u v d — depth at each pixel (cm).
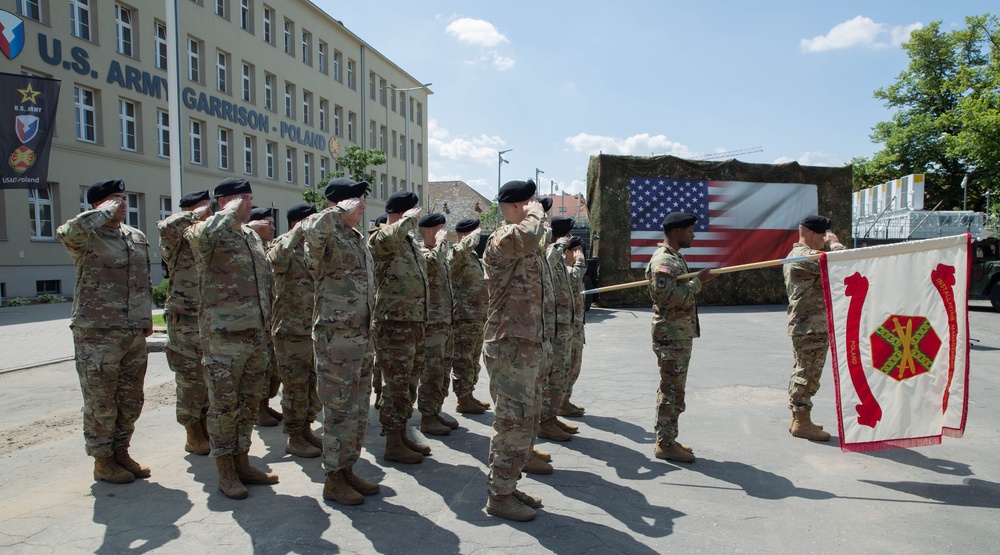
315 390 522
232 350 413
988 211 2328
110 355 427
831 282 437
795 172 1847
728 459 484
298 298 498
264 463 484
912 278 437
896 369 436
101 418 428
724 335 1195
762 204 1827
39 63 1753
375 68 3900
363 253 423
